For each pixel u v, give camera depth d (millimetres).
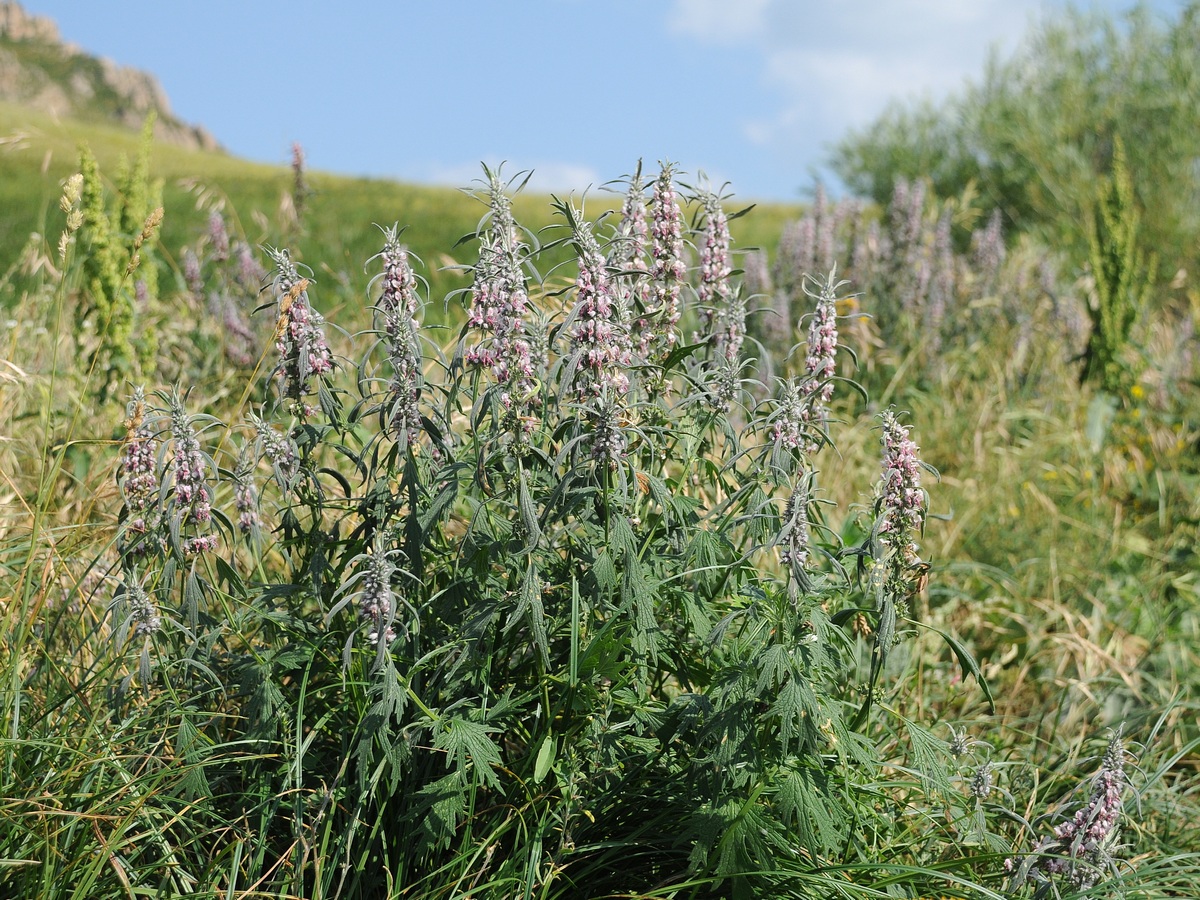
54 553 2652
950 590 4203
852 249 7234
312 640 2371
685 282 2609
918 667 3520
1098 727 3742
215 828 2352
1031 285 7844
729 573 2465
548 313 2701
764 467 2430
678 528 2383
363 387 2404
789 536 2090
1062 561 4820
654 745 2332
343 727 2279
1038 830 2625
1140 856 2746
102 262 4395
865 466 5328
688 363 2803
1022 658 4156
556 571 2389
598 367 2125
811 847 2057
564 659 2361
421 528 2225
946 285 7004
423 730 2291
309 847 2219
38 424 4109
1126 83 14250
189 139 94375
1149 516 5453
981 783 2598
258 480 3363
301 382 2365
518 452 2225
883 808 2705
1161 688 3898
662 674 2605
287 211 5320
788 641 2107
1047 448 6004
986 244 7605
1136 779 3244
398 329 2289
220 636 2631
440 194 20516
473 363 2254
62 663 2693
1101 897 2381
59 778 2271
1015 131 14320
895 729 3066
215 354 5086
